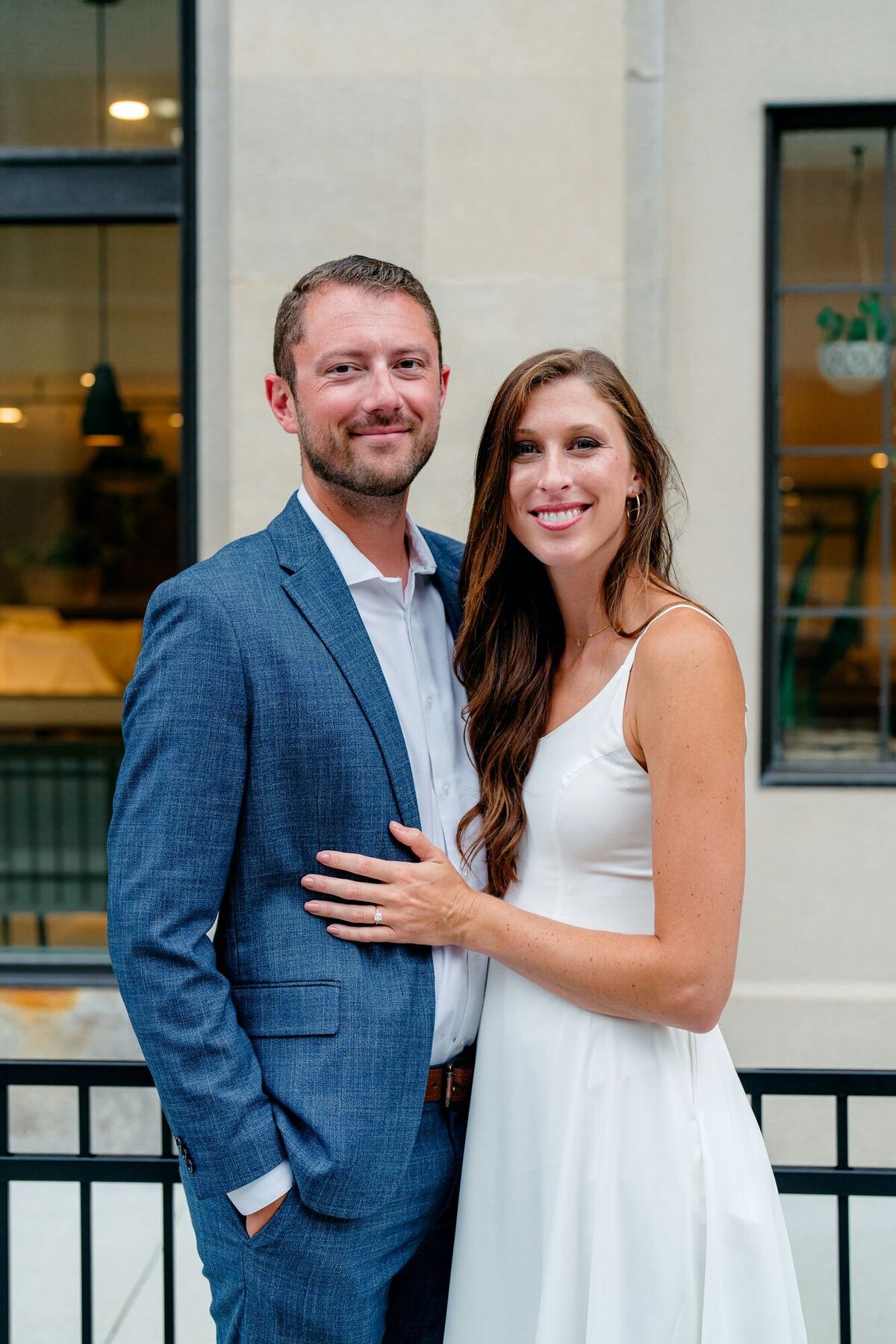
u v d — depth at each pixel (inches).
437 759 80.2
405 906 71.9
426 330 76.9
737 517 162.2
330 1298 70.2
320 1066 70.1
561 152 150.3
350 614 75.2
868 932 161.6
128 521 194.7
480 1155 74.8
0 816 192.1
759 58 159.2
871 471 168.6
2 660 196.5
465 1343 74.2
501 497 78.5
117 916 69.6
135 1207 152.9
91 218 171.8
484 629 81.5
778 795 162.1
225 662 70.4
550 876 75.3
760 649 163.3
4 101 172.9
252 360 152.2
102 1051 164.9
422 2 150.0
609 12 149.3
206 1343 123.8
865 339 167.3
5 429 192.4
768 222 162.1
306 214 151.3
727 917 68.2
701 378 161.6
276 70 151.1
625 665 73.0
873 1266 136.8
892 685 169.5
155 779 69.6
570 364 75.8
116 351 187.2
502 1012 75.5
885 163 165.8
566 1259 70.4
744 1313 69.2
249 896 72.9
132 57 171.5
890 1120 158.1
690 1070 72.5
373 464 74.9
